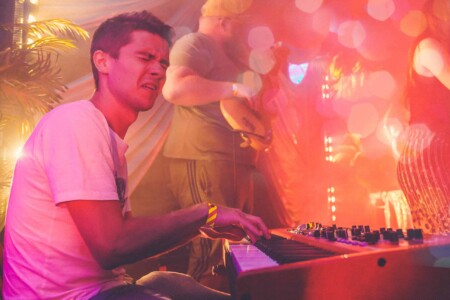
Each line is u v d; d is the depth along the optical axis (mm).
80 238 1019
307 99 7176
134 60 1194
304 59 7262
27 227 1023
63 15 5352
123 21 1212
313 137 7016
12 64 3354
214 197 5887
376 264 697
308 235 1381
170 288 1399
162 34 1241
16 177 1094
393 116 6273
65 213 1015
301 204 6805
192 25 6230
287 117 6914
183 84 5887
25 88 3293
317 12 7391
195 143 5859
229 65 6453
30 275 1006
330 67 7293
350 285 677
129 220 964
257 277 642
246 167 6262
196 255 5352
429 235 1124
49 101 3529
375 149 6629
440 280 714
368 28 7297
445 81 1887
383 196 6051
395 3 7047
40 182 1017
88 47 5422
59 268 1002
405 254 716
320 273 670
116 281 1079
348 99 7199
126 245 917
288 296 646
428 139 1954
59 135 985
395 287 697
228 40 6508
